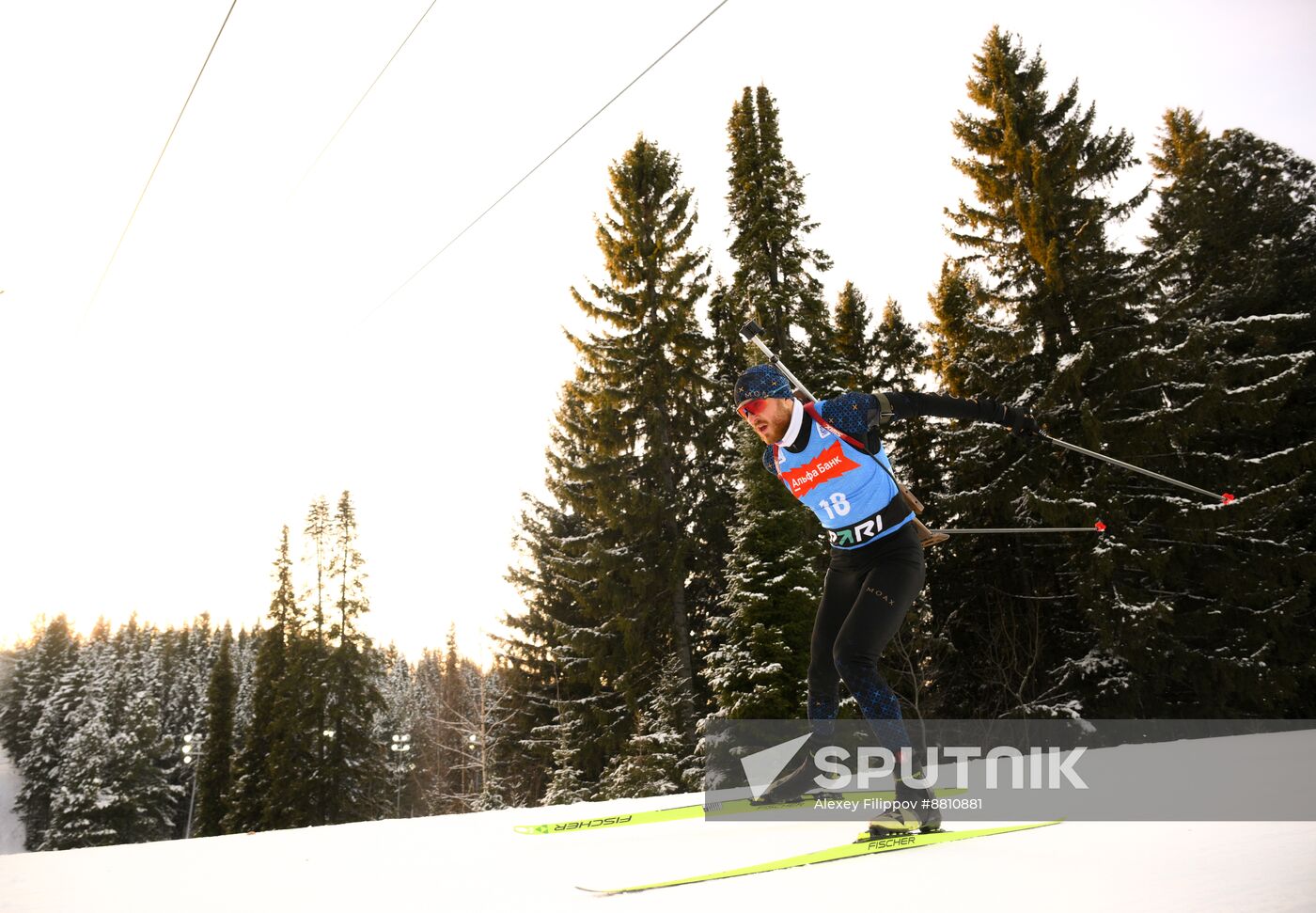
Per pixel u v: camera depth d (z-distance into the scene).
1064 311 15.77
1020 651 15.98
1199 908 1.09
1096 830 1.95
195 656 57.44
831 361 16.70
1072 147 16.08
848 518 2.27
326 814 28.75
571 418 19.64
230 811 31.52
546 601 22.78
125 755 37.88
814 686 2.49
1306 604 14.73
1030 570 16.14
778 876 1.60
